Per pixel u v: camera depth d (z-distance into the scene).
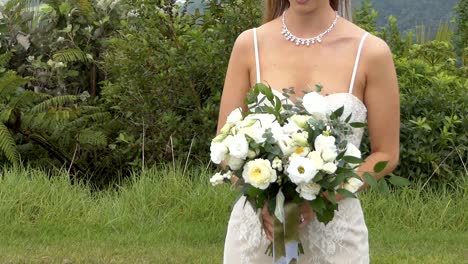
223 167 3.00
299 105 2.89
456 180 8.03
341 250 3.07
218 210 7.58
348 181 2.80
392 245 7.00
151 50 8.26
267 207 2.83
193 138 8.18
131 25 8.79
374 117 3.13
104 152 9.08
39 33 9.55
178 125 8.20
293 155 2.74
